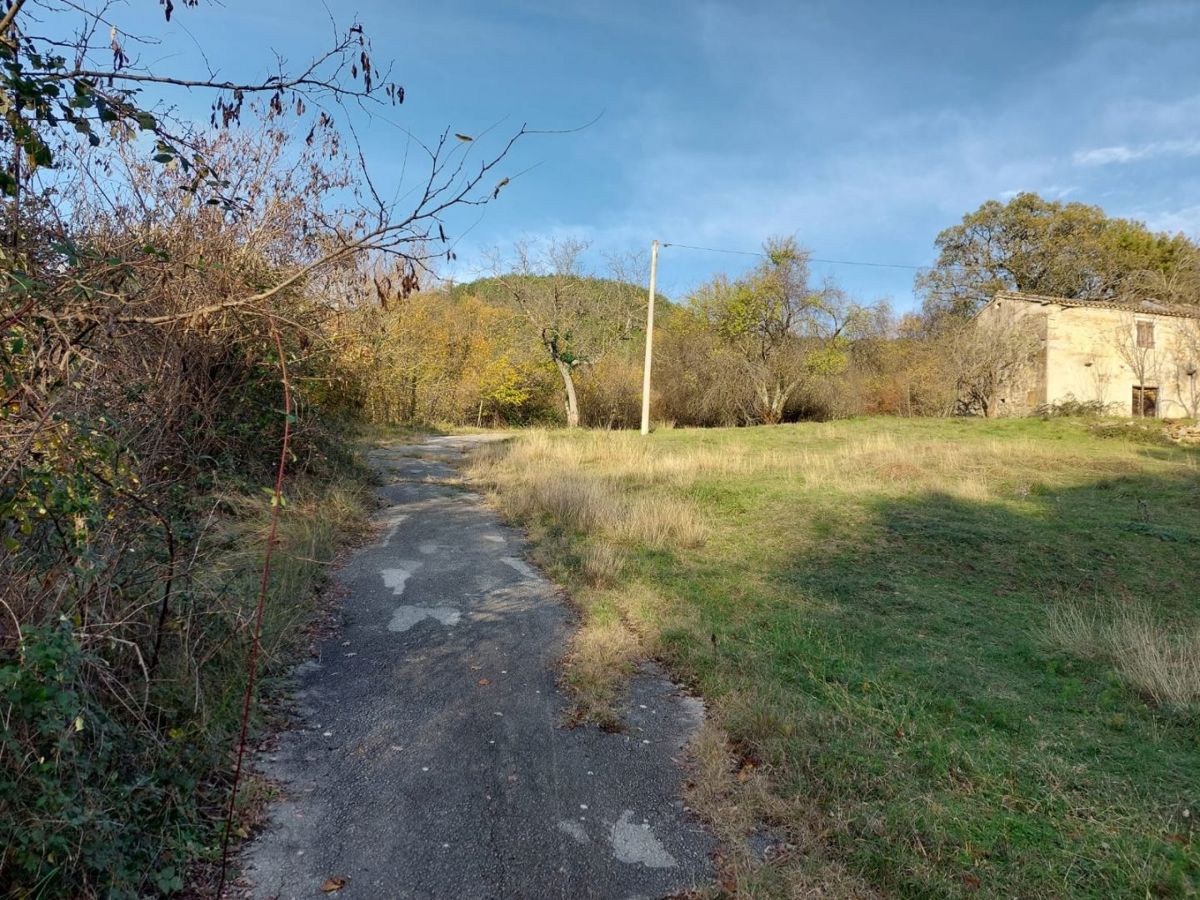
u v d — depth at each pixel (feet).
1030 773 12.69
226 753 11.65
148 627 11.46
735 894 9.64
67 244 9.04
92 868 8.43
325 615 19.56
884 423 81.82
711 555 27.48
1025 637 19.74
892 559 27.20
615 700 15.38
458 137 8.95
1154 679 16.33
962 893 9.49
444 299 101.60
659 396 106.42
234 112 10.07
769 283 97.19
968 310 131.64
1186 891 9.62
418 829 10.82
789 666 17.20
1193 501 36.83
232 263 18.97
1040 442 59.98
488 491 40.11
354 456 40.29
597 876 9.97
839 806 11.43
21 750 8.07
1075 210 125.90
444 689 15.66
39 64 8.84
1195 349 74.13
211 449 22.07
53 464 8.91
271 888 9.35
